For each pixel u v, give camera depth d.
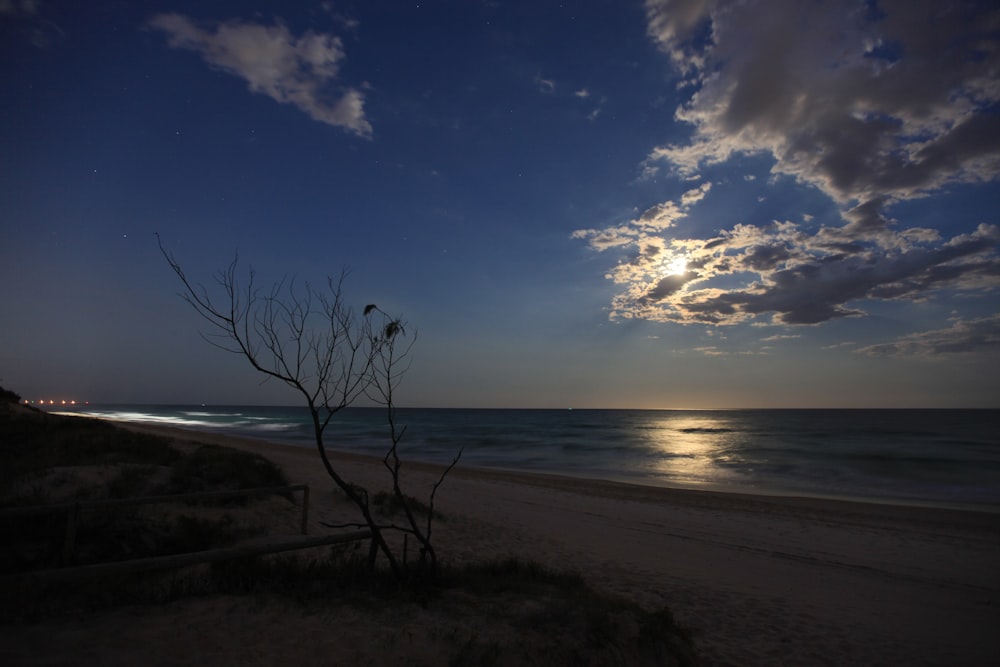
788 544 11.12
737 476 24.70
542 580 6.42
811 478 23.86
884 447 38.59
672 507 15.16
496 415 156.25
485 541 9.82
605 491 17.81
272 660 3.50
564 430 66.06
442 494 15.42
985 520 13.85
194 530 6.48
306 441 42.12
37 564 4.97
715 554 10.20
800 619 6.85
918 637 6.45
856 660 5.69
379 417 115.50
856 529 12.66
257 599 4.52
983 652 6.05
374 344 5.54
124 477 7.99
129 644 3.52
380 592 5.02
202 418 89.25
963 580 8.91
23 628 3.58
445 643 3.95
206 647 3.60
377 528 5.40
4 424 13.67
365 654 3.69
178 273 4.48
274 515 8.66
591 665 4.04
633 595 7.37
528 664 3.84
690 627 6.24
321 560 6.63
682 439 49.44
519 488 17.88
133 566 4.22
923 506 16.22
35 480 7.49
